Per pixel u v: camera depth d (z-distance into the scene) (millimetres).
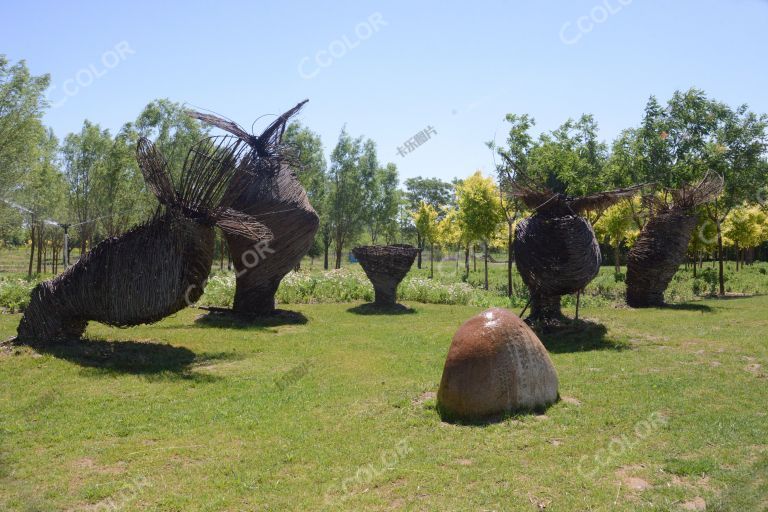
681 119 22500
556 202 12953
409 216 51750
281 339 12523
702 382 8594
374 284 18297
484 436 6434
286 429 6750
